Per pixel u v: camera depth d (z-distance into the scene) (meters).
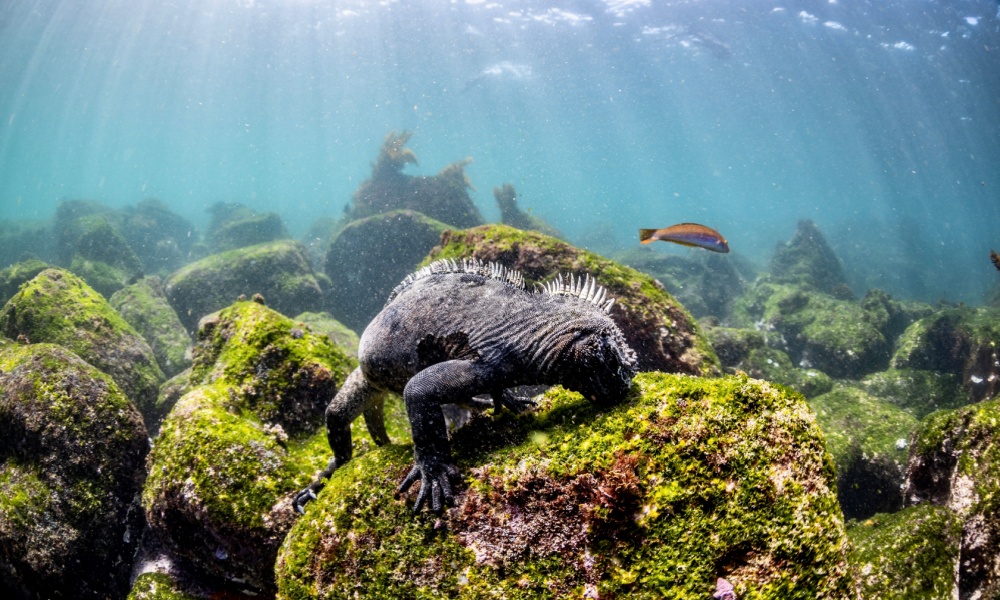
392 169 25.42
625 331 6.99
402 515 2.97
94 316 9.21
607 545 2.53
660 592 2.37
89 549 5.24
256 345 6.03
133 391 8.87
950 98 65.56
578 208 95.56
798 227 29.58
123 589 5.31
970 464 4.15
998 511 3.76
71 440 5.47
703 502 2.47
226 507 4.31
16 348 6.55
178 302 15.42
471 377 3.22
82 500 5.33
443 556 2.76
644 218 83.88
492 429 3.38
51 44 49.03
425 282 3.89
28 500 5.15
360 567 2.93
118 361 8.92
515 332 3.26
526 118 88.50
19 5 38.28
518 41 46.81
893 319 16.27
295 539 3.23
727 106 78.62
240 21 46.75
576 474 2.69
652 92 69.12
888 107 74.81
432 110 80.12
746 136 107.69
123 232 29.92
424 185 24.19
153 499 4.64
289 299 15.79
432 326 3.53
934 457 4.73
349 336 12.62
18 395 5.63
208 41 53.34
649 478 2.56
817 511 2.45
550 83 63.66
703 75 59.62
